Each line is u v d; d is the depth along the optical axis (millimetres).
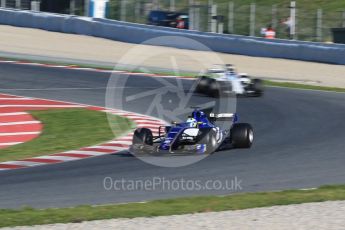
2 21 127188
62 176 35500
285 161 38969
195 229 24219
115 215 26344
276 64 93312
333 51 94250
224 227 24469
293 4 116125
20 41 108312
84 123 52688
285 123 53000
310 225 24750
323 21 122312
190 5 127500
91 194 31453
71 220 25609
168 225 24812
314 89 73312
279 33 120000
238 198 29547
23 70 80438
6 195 31375
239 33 122938
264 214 26469
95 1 131375
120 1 138875
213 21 118812
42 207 29016
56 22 120812
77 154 41781
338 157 40344
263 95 67938
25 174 36156
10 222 25406
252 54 101000
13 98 63406
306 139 46344
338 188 31781
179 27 124500
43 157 40875
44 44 106500
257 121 54000
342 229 24250
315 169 37000
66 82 73500
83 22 118062
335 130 49938
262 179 34469
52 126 51281
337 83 79438
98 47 105562
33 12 123750
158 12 125688
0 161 39812
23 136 47688
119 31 113188
